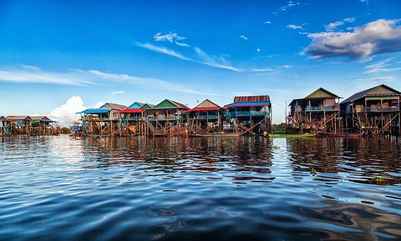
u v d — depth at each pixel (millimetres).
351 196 9242
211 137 57031
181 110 67375
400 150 25969
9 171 16156
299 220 6914
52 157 24453
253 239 5793
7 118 97000
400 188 10383
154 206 8297
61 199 9281
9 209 8133
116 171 15586
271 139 47031
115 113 73688
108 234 6102
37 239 5840
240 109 62500
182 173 14555
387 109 50906
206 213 7555
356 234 6016
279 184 11312
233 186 11039
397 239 5730
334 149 27828
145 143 43156
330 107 55594
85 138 68375
